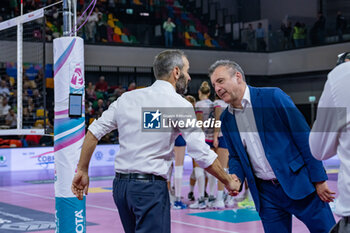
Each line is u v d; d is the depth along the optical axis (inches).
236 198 315.9
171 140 118.2
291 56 847.7
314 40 819.4
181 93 124.7
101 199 337.4
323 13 904.3
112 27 783.7
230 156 134.2
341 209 86.8
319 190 119.6
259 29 873.5
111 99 692.1
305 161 120.1
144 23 853.2
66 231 176.1
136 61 772.0
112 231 229.8
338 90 85.6
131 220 120.6
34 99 623.5
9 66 637.3
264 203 128.1
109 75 748.0
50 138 619.8
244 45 868.6
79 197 128.9
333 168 565.3
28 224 246.2
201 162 116.6
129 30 792.9
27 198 350.3
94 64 738.8
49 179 485.1
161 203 114.4
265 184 128.4
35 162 598.5
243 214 268.4
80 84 181.9
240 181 129.3
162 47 795.4
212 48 832.3
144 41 798.5
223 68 124.5
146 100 117.4
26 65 634.2
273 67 872.9
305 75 839.7
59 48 182.7
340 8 882.1
